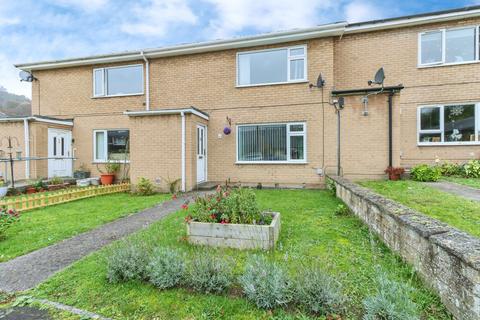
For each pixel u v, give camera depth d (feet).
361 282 8.08
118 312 7.19
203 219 12.32
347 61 31.45
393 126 26.78
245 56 32.37
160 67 34.81
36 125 33.19
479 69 28.30
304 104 30.09
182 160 28.76
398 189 20.39
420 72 29.81
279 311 7.02
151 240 12.14
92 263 10.16
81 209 20.26
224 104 32.65
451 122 29.35
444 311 6.57
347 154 28.40
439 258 6.91
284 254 10.44
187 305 7.39
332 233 12.72
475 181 23.93
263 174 31.27
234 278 8.58
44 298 7.95
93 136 37.11
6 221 13.74
